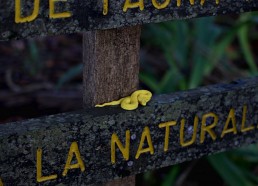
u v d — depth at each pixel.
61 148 1.51
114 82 1.57
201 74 2.54
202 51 2.61
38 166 1.49
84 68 1.59
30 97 2.69
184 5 1.54
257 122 1.72
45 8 1.41
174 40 2.58
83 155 1.53
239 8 1.61
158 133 1.60
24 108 2.62
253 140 1.74
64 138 1.50
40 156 1.49
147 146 1.60
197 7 1.55
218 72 2.86
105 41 1.54
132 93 1.59
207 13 1.57
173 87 2.47
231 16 3.38
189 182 2.47
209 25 2.66
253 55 3.29
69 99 2.69
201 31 2.64
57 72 2.95
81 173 1.54
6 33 1.39
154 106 1.58
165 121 1.60
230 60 3.18
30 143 1.47
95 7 1.45
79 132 1.51
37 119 1.50
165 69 2.93
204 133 1.66
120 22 1.48
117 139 1.56
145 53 3.00
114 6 1.47
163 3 1.52
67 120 1.50
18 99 2.67
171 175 2.31
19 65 2.97
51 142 1.49
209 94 1.63
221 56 2.82
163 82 2.52
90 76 1.57
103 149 1.55
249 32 3.36
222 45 2.67
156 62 2.97
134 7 1.49
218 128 1.67
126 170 1.59
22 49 3.13
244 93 1.68
